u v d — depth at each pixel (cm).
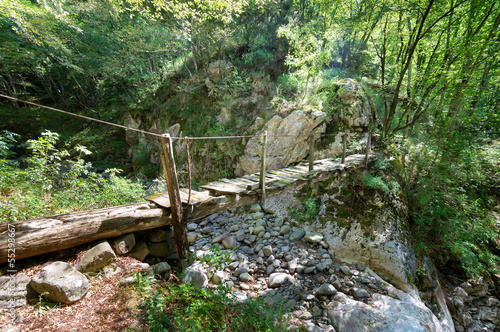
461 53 566
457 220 557
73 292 218
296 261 511
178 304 241
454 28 639
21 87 1627
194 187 940
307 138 784
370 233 539
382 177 630
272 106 864
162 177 869
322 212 644
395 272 477
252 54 990
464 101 606
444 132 618
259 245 580
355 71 1017
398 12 602
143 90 1265
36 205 333
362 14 704
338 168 560
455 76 572
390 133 738
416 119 684
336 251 554
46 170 397
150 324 205
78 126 1512
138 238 309
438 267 551
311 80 857
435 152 641
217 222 752
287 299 409
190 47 1136
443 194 598
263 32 1054
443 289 514
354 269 500
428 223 580
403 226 555
